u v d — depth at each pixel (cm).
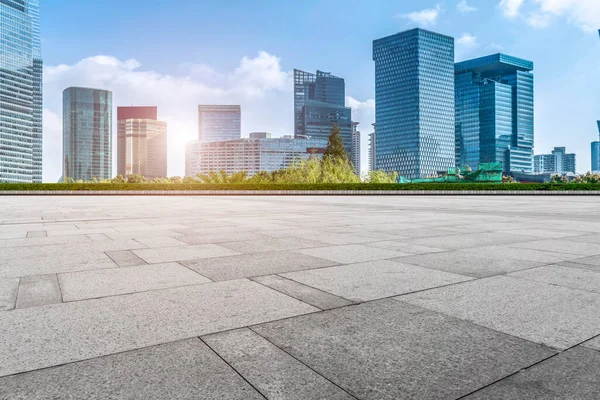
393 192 4441
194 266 559
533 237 869
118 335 311
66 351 282
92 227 1056
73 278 489
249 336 310
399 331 321
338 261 596
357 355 278
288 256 634
